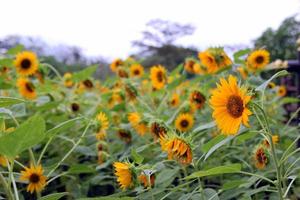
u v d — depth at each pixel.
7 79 3.51
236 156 2.38
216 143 1.76
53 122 2.91
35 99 3.21
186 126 2.40
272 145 1.63
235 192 2.00
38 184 1.96
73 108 3.14
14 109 2.16
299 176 1.80
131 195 2.31
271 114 3.46
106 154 2.40
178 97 3.33
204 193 1.85
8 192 1.69
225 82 1.57
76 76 3.46
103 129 2.41
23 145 1.52
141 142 2.68
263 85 1.64
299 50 4.70
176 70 3.51
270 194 2.26
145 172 1.77
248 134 1.74
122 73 3.78
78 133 2.85
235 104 1.54
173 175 2.04
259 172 2.16
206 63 2.50
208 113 2.94
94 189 2.69
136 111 3.03
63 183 2.58
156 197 2.01
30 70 3.10
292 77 5.19
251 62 2.68
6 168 2.51
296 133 2.97
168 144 1.78
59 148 2.77
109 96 3.43
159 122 2.11
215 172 1.60
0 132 1.80
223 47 2.50
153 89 3.84
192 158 1.79
